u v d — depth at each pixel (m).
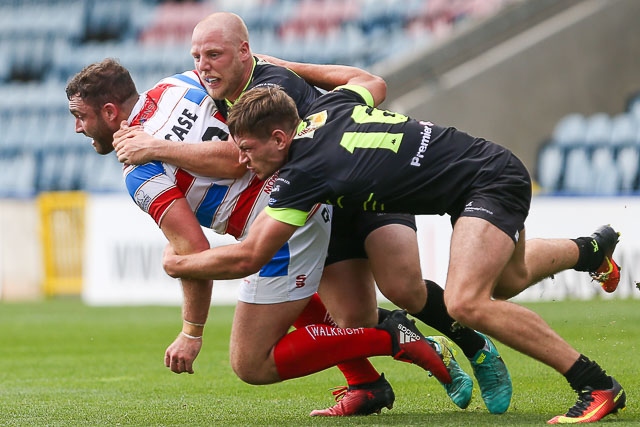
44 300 48.88
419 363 15.62
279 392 19.41
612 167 50.59
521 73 52.72
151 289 44.88
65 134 62.81
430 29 60.12
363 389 16.11
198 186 15.39
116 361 25.59
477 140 14.37
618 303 35.94
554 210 39.97
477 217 13.72
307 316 17.44
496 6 58.88
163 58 65.50
